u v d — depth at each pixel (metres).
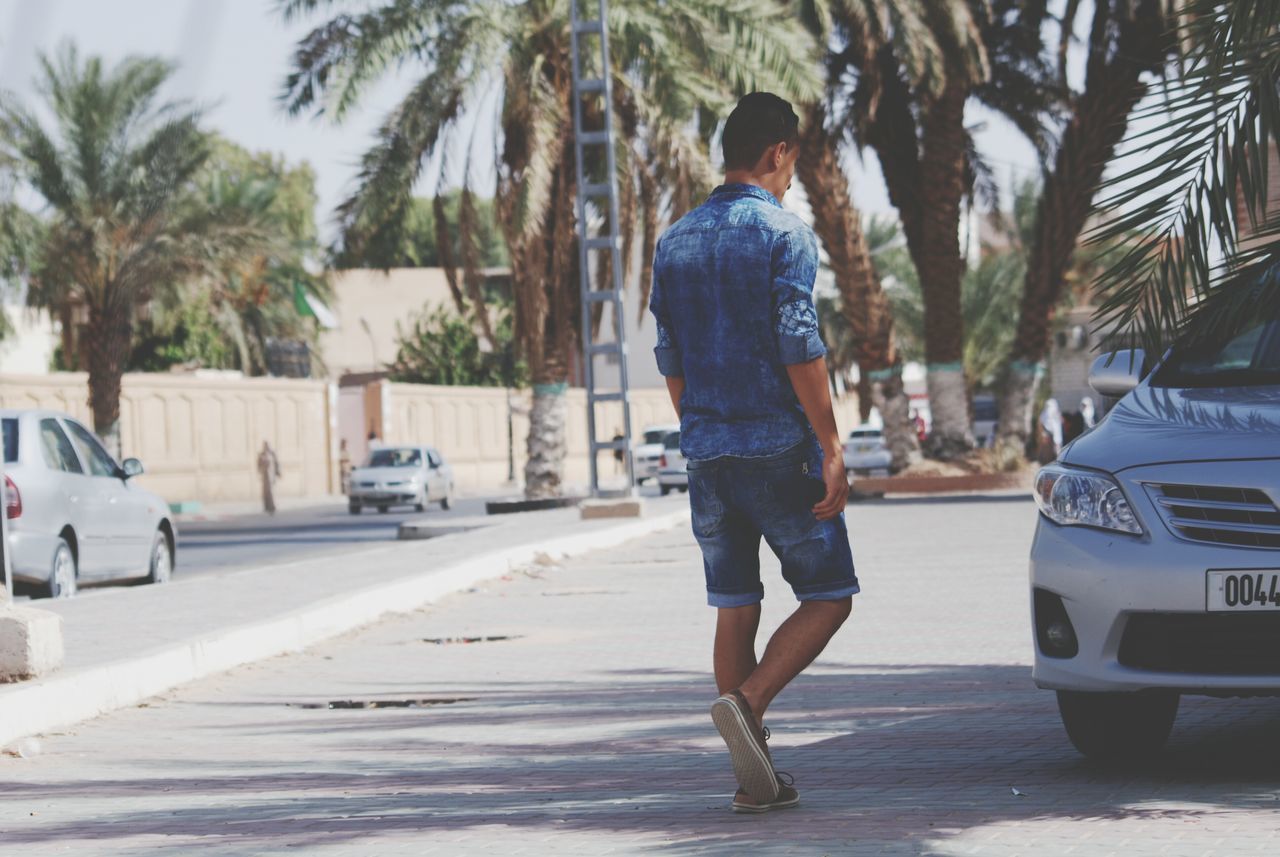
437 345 86.31
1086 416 56.03
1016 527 27.19
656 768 7.88
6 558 10.70
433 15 36.31
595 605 17.55
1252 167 6.88
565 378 40.25
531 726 9.62
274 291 71.56
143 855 6.25
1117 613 6.91
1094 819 6.14
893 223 73.19
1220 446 6.99
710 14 36.84
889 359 41.81
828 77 41.16
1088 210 7.18
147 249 46.16
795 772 7.54
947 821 6.16
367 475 52.16
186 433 59.19
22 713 9.79
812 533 6.27
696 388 6.34
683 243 6.35
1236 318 7.12
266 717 10.55
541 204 36.16
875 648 12.58
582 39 36.88
